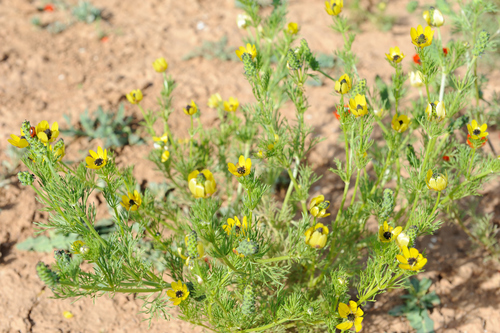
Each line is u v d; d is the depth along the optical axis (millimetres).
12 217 1231
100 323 1104
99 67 1719
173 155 1238
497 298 1118
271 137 1007
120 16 2033
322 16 2029
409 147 1000
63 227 925
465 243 1192
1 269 1161
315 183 1313
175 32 1933
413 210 966
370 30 1971
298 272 1077
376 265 923
